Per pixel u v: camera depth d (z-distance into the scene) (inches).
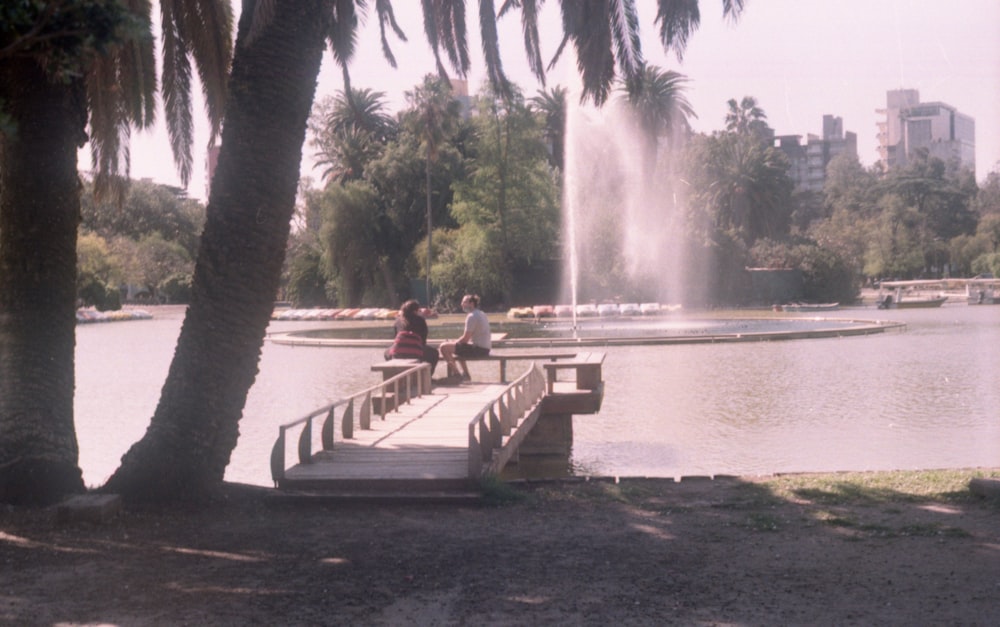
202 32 509.4
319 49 374.6
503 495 369.1
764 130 5147.6
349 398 472.4
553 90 3265.3
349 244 2859.3
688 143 3607.3
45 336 356.8
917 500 351.3
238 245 363.9
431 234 2746.1
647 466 504.1
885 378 869.8
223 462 370.9
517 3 482.0
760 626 217.6
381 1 488.4
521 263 2783.0
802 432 592.4
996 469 414.0
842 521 318.3
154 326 2242.9
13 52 226.2
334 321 2434.8
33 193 354.6
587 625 220.4
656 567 269.9
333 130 3457.2
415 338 673.6
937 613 223.6
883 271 3690.9
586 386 619.5
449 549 295.3
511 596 243.9
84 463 537.6
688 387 835.4
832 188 6067.9
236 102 365.4
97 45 221.9
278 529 325.7
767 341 1359.5
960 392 764.0
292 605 238.4
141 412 747.4
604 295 2635.3
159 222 4335.6
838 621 219.8
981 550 279.1
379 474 386.0
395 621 225.6
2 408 351.9
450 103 2659.9
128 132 560.4
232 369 366.6
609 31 437.1
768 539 300.4
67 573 269.1
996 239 4286.4
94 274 2711.6
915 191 5319.9
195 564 279.0
